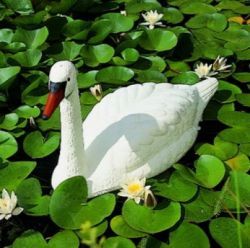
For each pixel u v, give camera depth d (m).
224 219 1.80
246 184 1.91
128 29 2.67
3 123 2.20
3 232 1.88
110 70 2.39
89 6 2.91
